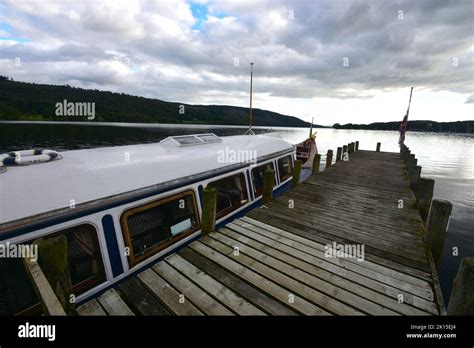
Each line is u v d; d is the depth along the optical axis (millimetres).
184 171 5441
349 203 7352
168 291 3459
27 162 3871
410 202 7535
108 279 3744
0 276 3045
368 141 80938
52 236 3230
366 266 4148
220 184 6676
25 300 3119
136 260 4184
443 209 4531
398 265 4199
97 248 3697
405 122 20906
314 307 3215
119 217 3951
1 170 3486
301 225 5711
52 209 3258
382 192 8578
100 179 3990
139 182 4430
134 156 5305
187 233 5199
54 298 2271
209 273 3855
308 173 15609
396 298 3400
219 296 3389
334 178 10625
